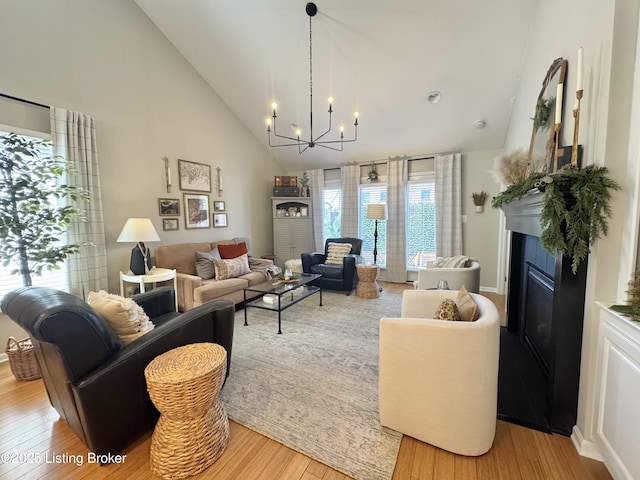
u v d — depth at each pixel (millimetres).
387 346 1523
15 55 2443
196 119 4176
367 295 4191
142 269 3047
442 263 3230
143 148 3500
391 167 5141
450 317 1554
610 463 1235
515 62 3170
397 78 3646
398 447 1472
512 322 2977
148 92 3533
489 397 1385
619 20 1282
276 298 3227
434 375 1425
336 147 5207
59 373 1315
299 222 5609
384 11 2906
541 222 1478
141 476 1332
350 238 5012
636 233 1251
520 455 1420
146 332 1680
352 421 1659
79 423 1354
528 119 2914
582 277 1452
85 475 1336
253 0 3031
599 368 1340
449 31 3000
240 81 4191
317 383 2041
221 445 1439
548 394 1619
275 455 1437
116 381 1369
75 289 2793
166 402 1273
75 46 2834
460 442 1404
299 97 4227
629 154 1288
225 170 4715
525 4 2664
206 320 1817
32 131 2533
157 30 3605
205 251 3996
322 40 3324
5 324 2445
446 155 4715
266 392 1937
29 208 2201
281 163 6078
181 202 3988
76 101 2863
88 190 2867
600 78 1402
